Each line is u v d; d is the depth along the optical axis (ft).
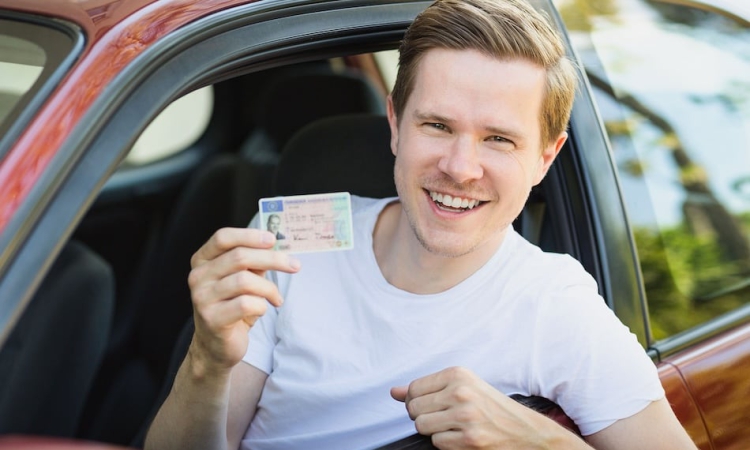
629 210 6.33
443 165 5.07
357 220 5.87
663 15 7.18
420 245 5.44
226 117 11.75
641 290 6.22
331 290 5.65
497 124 5.02
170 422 5.21
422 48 5.19
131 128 4.15
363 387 5.37
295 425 5.55
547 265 5.53
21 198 3.75
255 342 5.77
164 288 9.25
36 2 4.91
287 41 5.04
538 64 5.11
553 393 5.35
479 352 5.34
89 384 6.89
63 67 4.31
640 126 6.60
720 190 7.00
